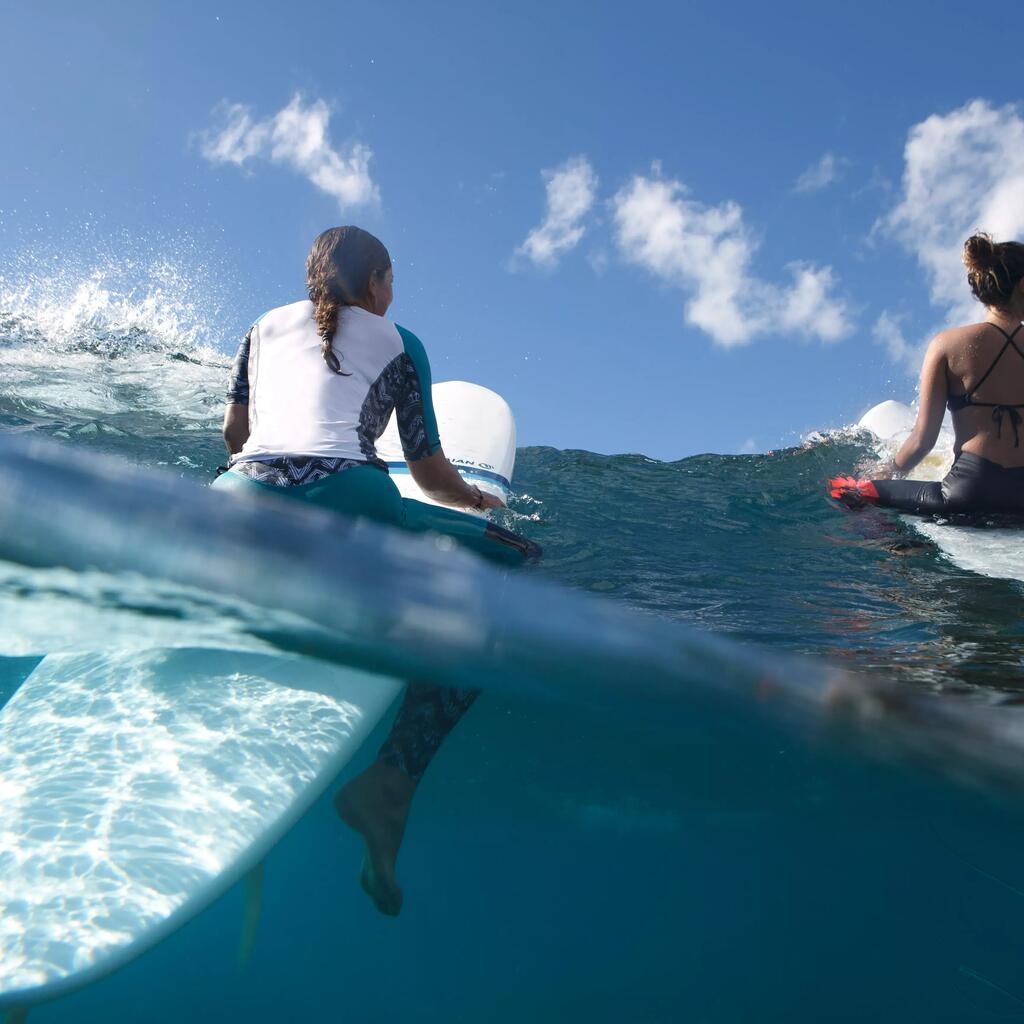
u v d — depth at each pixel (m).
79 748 1.55
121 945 1.21
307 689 1.71
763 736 1.58
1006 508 3.27
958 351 3.32
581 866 1.55
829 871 1.57
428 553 2.04
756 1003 1.31
